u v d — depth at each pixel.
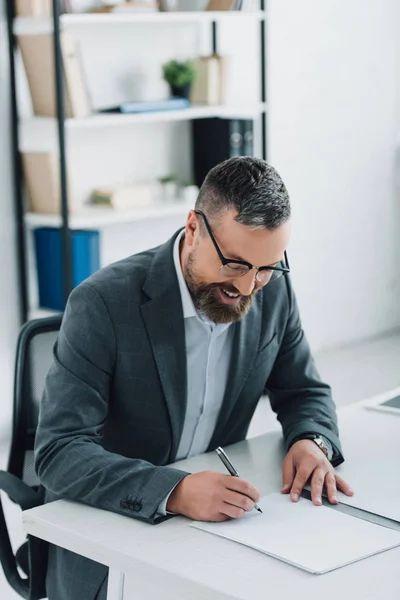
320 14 5.13
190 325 1.92
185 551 1.50
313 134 5.22
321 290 5.45
